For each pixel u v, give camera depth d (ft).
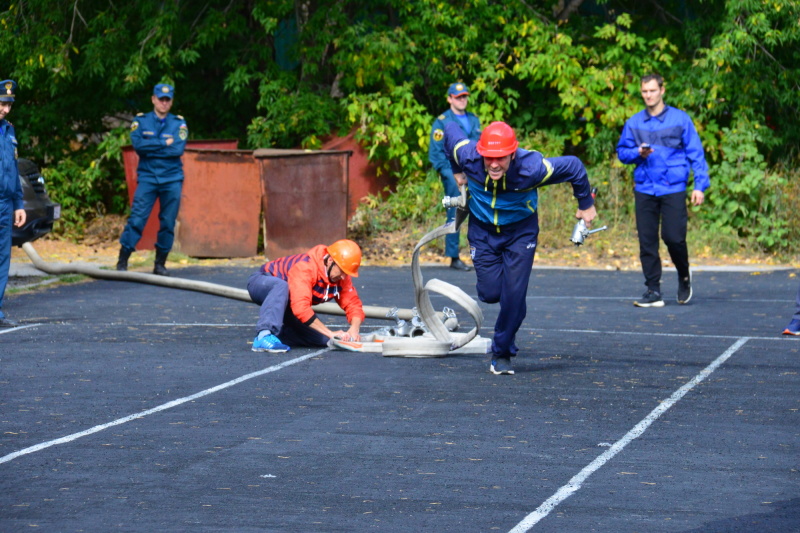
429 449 29.63
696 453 29.25
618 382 38.70
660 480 26.78
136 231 72.38
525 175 36.52
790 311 57.26
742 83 95.20
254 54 102.58
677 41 102.89
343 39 97.25
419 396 36.37
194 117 108.37
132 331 50.24
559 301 61.67
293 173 86.02
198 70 107.14
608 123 96.99
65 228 97.35
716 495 25.55
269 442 30.32
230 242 87.76
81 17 97.76
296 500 25.17
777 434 31.32
